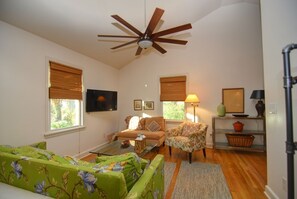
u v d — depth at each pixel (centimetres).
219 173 287
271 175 208
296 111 153
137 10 314
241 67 427
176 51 483
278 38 185
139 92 529
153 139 404
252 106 419
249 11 410
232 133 399
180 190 234
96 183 110
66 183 122
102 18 313
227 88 437
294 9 158
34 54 287
